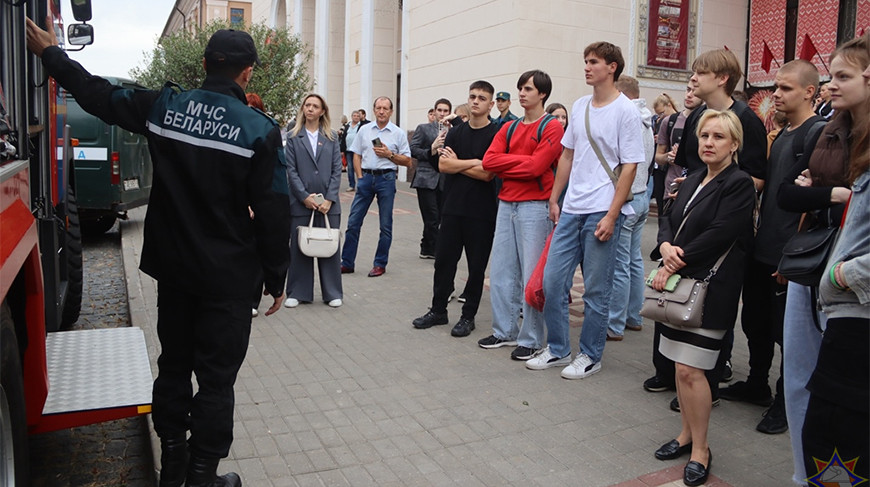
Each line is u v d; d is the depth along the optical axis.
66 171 5.56
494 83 15.50
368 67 22.89
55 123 4.55
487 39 15.68
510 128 5.35
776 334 4.23
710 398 3.56
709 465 3.61
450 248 6.03
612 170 4.70
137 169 10.37
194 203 3.06
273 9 34.69
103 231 11.15
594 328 4.98
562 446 3.95
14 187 2.76
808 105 3.93
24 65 2.99
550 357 5.18
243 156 3.02
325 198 6.88
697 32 16.19
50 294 4.42
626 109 4.59
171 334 3.22
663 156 7.36
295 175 6.79
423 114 18.52
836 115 3.02
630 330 6.20
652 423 4.25
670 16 15.86
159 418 3.24
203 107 3.05
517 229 5.42
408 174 19.88
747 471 3.66
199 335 3.12
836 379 2.57
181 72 19.39
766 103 16.11
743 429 4.16
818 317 3.14
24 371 3.13
